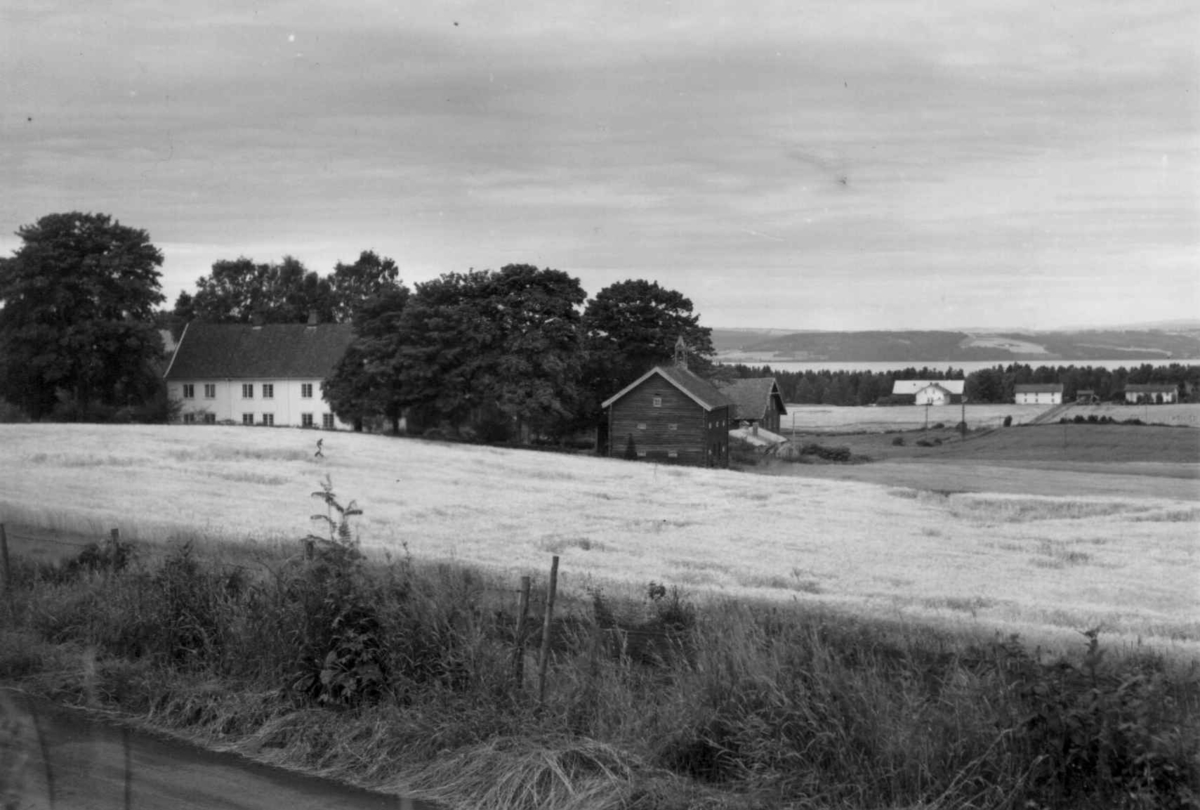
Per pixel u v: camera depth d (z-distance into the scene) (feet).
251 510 104.99
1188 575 87.04
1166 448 271.28
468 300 251.19
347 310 437.17
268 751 30.07
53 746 29.94
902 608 63.10
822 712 27.27
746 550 95.71
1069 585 80.64
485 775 27.50
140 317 252.21
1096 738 24.84
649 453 246.88
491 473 171.73
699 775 27.63
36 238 240.94
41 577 45.19
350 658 32.22
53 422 245.04
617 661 35.04
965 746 25.91
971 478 207.62
